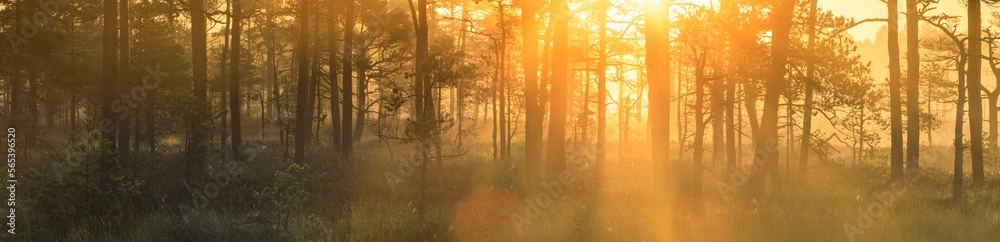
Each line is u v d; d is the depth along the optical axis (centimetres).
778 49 1620
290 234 1141
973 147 2234
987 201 1673
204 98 2173
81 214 1274
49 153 1284
